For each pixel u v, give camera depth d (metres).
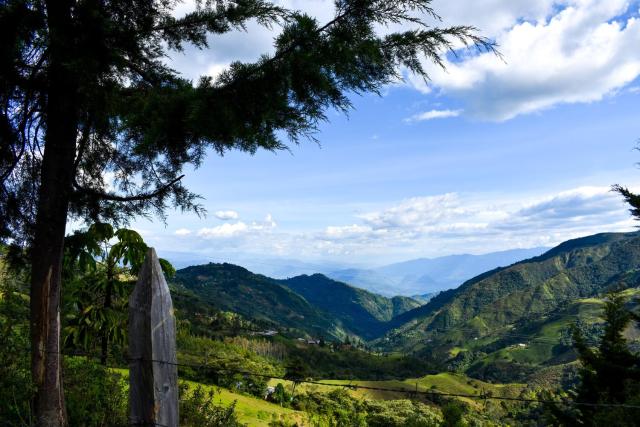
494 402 120.75
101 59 4.80
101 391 6.38
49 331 5.44
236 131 4.81
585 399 17.77
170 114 4.78
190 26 6.18
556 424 17.41
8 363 5.30
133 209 6.62
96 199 6.46
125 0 5.72
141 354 3.00
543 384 189.25
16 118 5.69
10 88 5.17
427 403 109.94
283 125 5.06
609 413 13.52
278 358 167.88
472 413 100.88
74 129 5.64
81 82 4.73
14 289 6.15
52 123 5.48
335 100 4.95
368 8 4.59
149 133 4.76
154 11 6.09
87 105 5.25
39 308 5.40
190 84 4.92
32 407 5.30
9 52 4.78
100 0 5.28
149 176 6.66
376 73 5.04
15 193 5.91
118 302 10.10
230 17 5.89
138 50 5.49
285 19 5.62
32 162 6.21
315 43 4.61
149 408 2.95
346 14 4.65
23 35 4.73
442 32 4.72
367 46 4.55
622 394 16.64
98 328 9.13
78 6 4.70
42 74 5.31
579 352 19.03
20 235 5.83
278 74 4.56
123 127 5.51
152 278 3.05
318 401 66.88
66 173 5.62
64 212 5.65
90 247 7.71
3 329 5.61
